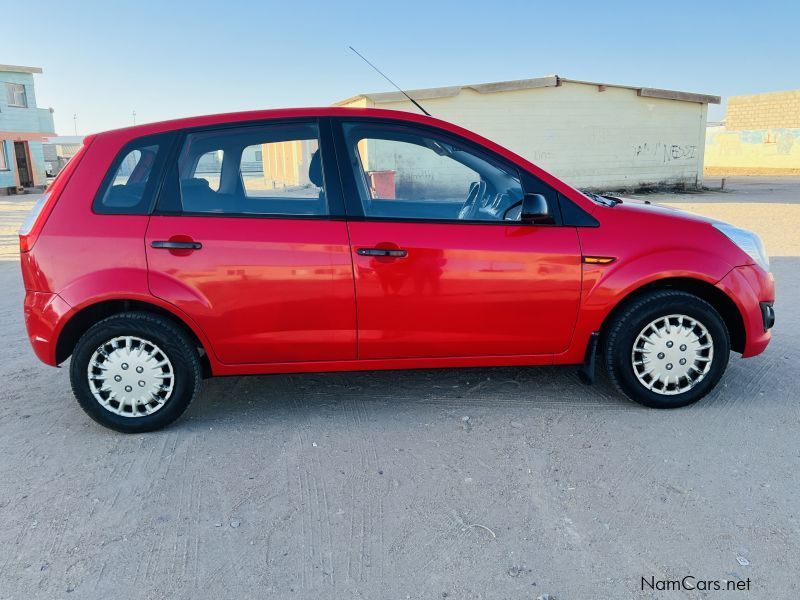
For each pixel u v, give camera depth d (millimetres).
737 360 4758
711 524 2770
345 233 3629
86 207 3598
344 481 3209
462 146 3834
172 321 3686
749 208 16875
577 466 3287
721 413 3861
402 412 4012
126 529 2848
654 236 3775
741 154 41219
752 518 2805
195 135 3711
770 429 3639
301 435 3730
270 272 3594
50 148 37812
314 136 3771
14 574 2561
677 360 3830
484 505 2967
